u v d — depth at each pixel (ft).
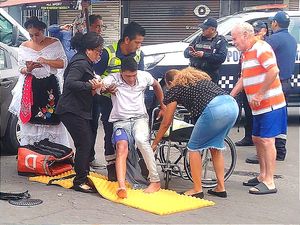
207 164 19.60
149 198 17.16
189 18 51.01
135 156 18.30
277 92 18.35
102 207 16.56
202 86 16.94
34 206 16.57
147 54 28.68
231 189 18.97
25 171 20.04
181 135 18.19
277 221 15.83
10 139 23.25
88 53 17.87
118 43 18.99
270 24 25.62
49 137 20.70
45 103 20.44
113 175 18.89
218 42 23.21
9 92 22.89
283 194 18.53
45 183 19.10
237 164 22.68
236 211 16.57
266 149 18.52
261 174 19.30
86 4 19.66
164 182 19.19
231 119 16.83
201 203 16.83
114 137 18.02
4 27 27.89
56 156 19.77
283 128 18.80
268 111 18.24
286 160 23.56
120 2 51.42
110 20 51.67
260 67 17.99
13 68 23.29
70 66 17.78
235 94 19.34
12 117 23.11
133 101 18.15
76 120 17.70
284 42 22.90
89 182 18.20
